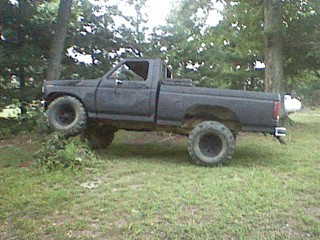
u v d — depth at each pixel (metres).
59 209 3.39
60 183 4.19
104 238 2.83
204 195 3.78
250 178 4.51
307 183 4.29
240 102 5.22
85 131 6.30
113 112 5.64
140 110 5.51
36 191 3.87
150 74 5.56
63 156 4.81
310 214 3.30
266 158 5.89
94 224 3.08
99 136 6.66
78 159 4.87
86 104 5.71
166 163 5.43
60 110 5.81
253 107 5.19
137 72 5.72
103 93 5.64
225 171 4.88
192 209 3.40
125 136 8.36
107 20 11.82
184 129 5.79
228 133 5.25
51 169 4.68
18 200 3.57
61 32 9.41
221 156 5.23
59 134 5.39
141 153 6.37
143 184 4.23
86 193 3.86
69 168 4.69
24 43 10.20
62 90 5.83
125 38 12.24
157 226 3.02
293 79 13.42
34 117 9.08
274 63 10.42
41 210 3.35
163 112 5.43
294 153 6.38
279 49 10.43
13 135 8.51
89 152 5.30
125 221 3.13
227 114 5.50
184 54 13.29
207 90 5.36
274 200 3.64
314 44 9.75
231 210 3.36
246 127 5.27
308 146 7.27
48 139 5.47
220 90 5.34
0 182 4.16
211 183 4.25
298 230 2.98
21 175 4.48
